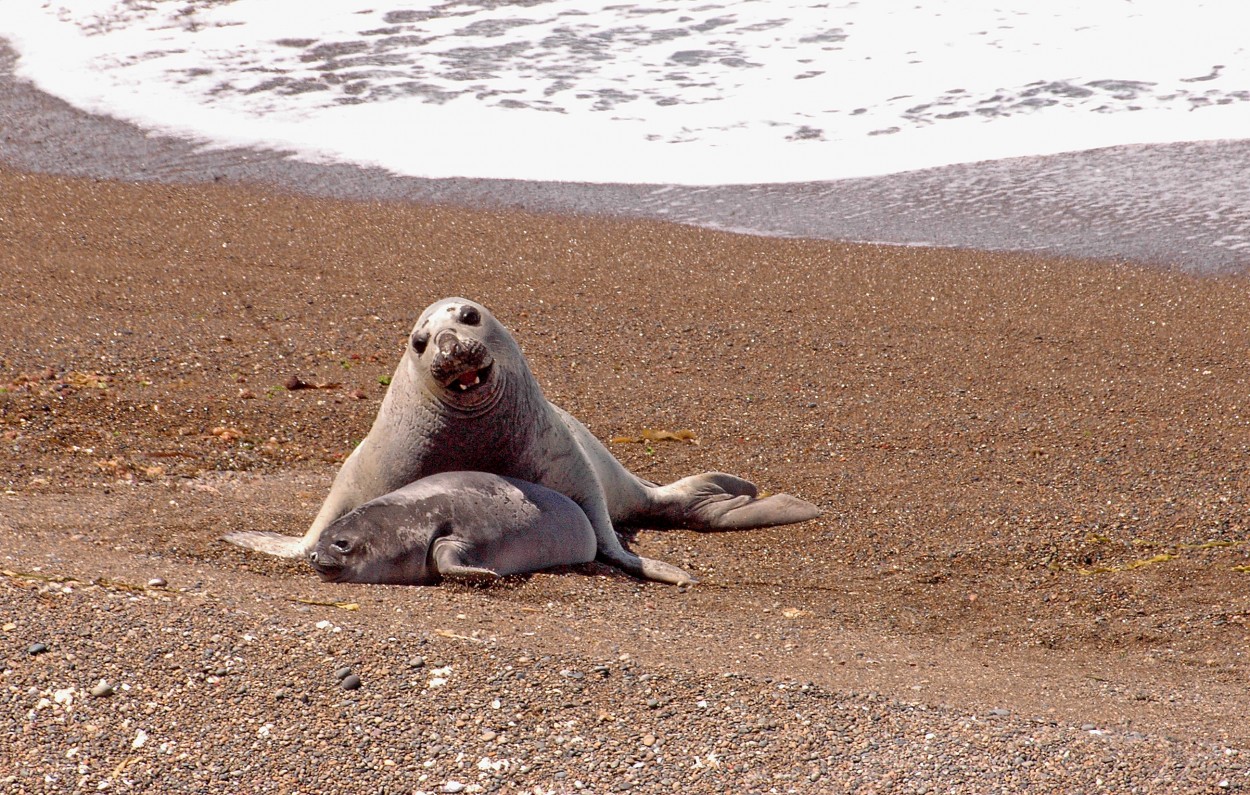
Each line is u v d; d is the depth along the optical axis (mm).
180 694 14320
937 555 22906
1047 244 45219
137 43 66562
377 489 21828
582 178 52219
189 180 50625
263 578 19016
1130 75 59312
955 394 33406
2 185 48719
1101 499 25688
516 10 70812
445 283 41375
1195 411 31984
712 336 37656
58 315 36281
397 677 15016
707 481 25484
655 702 14945
